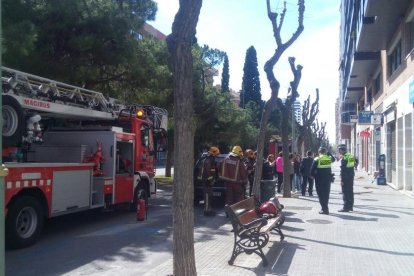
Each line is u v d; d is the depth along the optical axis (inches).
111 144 500.1
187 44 208.2
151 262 319.9
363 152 2046.0
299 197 758.5
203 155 666.2
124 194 523.8
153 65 762.8
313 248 351.9
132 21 693.9
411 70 773.9
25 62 576.7
